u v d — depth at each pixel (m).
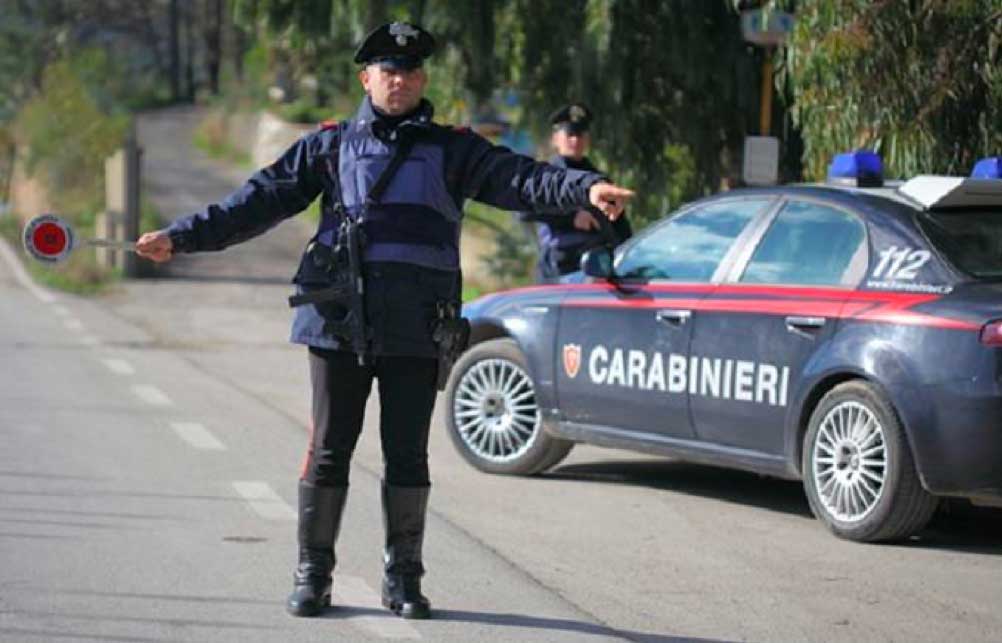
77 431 29.61
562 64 42.97
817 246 22.80
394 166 16.70
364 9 42.34
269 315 53.97
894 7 27.28
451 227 16.98
